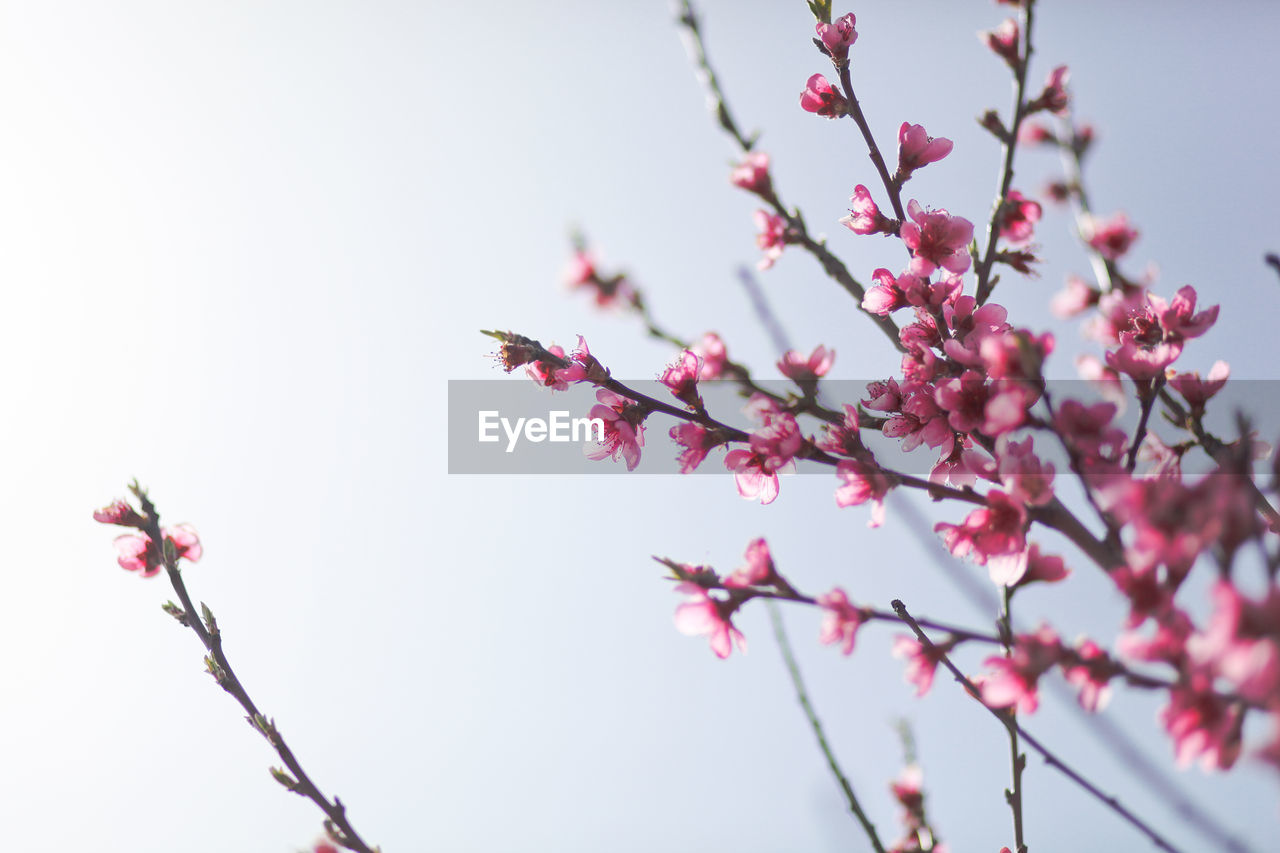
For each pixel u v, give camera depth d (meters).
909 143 1.26
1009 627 1.17
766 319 1.26
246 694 1.23
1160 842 1.14
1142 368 1.15
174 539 1.27
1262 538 1.08
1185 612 1.09
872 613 1.17
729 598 1.18
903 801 1.31
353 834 1.21
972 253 1.27
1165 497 1.08
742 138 1.31
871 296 1.23
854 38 1.28
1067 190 1.41
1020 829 1.20
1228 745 1.07
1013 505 1.16
